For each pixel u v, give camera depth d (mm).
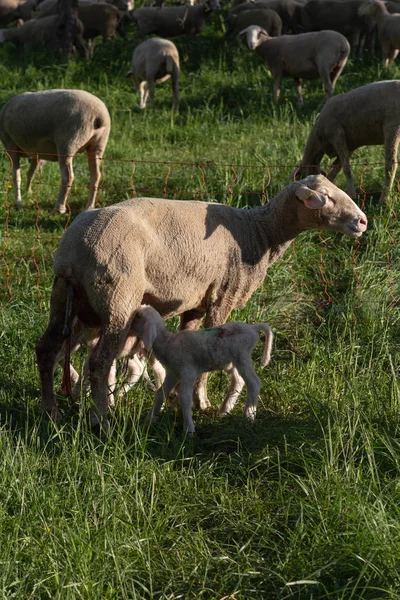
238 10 25094
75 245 6988
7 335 9289
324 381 8242
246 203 12281
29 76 22953
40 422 7344
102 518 5898
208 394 8430
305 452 6805
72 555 5406
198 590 5375
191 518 6145
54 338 7473
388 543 5410
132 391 8180
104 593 5188
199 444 7254
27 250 11742
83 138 12852
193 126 18938
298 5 24812
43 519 5801
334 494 6129
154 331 7047
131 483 6172
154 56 20328
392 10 23750
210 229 7586
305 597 5297
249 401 7406
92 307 7078
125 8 27875
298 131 17125
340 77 21406
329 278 10930
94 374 7152
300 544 5691
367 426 7137
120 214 7102
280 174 14039
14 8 30328
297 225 7984
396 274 10578
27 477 6242
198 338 7215
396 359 8625
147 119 19625
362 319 9805
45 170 15367
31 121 13000
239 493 6473
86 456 6844
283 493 6426
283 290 10484
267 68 21188
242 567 5562
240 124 18891
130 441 7121
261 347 9352
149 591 5352
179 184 14242
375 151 15117
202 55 24125
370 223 11977
